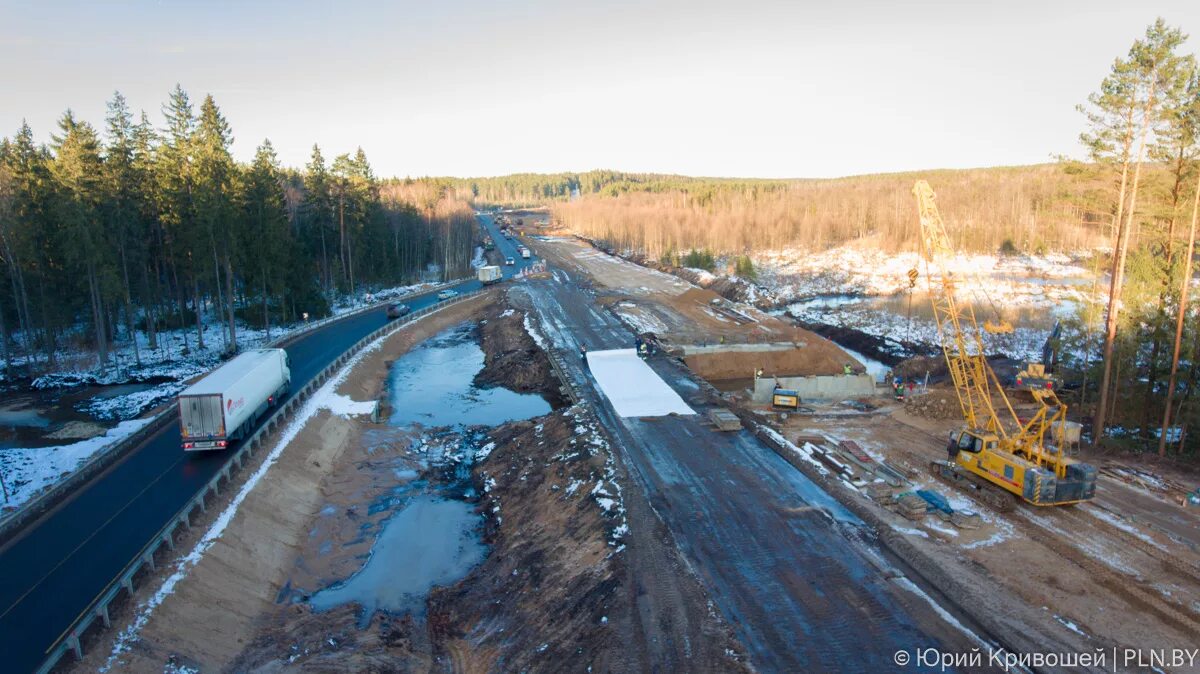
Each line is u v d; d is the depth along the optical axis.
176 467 32.94
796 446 36.97
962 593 21.94
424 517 33.91
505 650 22.22
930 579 23.14
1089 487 28.33
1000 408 43.66
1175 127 32.53
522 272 121.00
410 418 48.75
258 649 22.47
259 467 33.06
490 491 36.31
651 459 34.91
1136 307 36.94
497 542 30.72
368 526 32.78
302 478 34.78
